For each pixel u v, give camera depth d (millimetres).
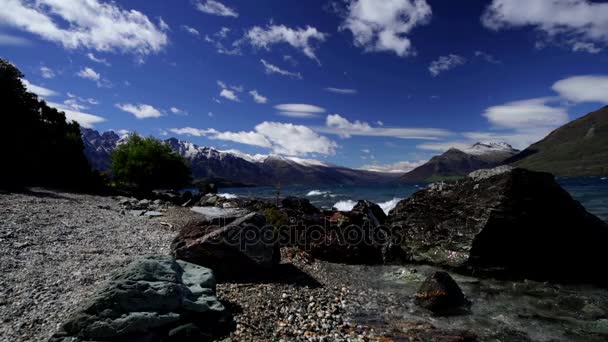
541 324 10141
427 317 10547
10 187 27125
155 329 7363
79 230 15664
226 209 30812
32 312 7859
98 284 9742
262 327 8961
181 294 8203
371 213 21859
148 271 8180
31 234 13641
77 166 41438
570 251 15312
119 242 14586
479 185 17141
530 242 15250
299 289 12312
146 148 49312
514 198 15461
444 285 11625
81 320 6844
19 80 37344
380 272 15820
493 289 13422
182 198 42688
